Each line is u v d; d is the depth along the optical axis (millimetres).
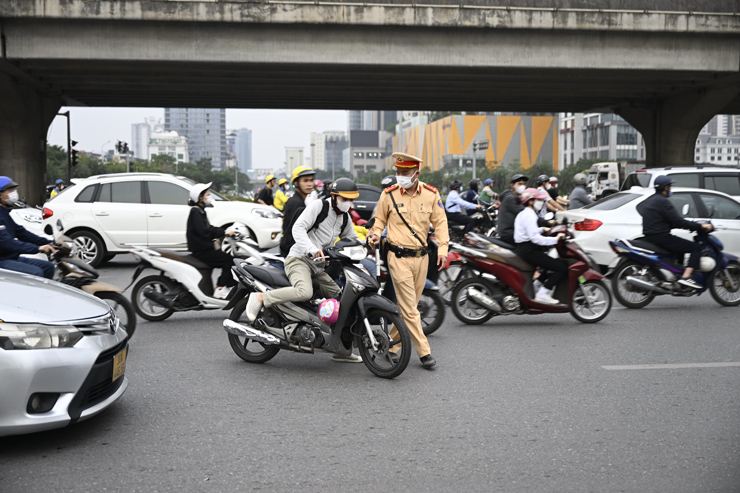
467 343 7422
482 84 30734
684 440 4434
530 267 8305
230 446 4332
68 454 4195
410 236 6305
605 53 27078
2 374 3971
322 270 6250
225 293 8555
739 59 27984
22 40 24625
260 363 6520
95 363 4328
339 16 24969
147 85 31062
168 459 4113
